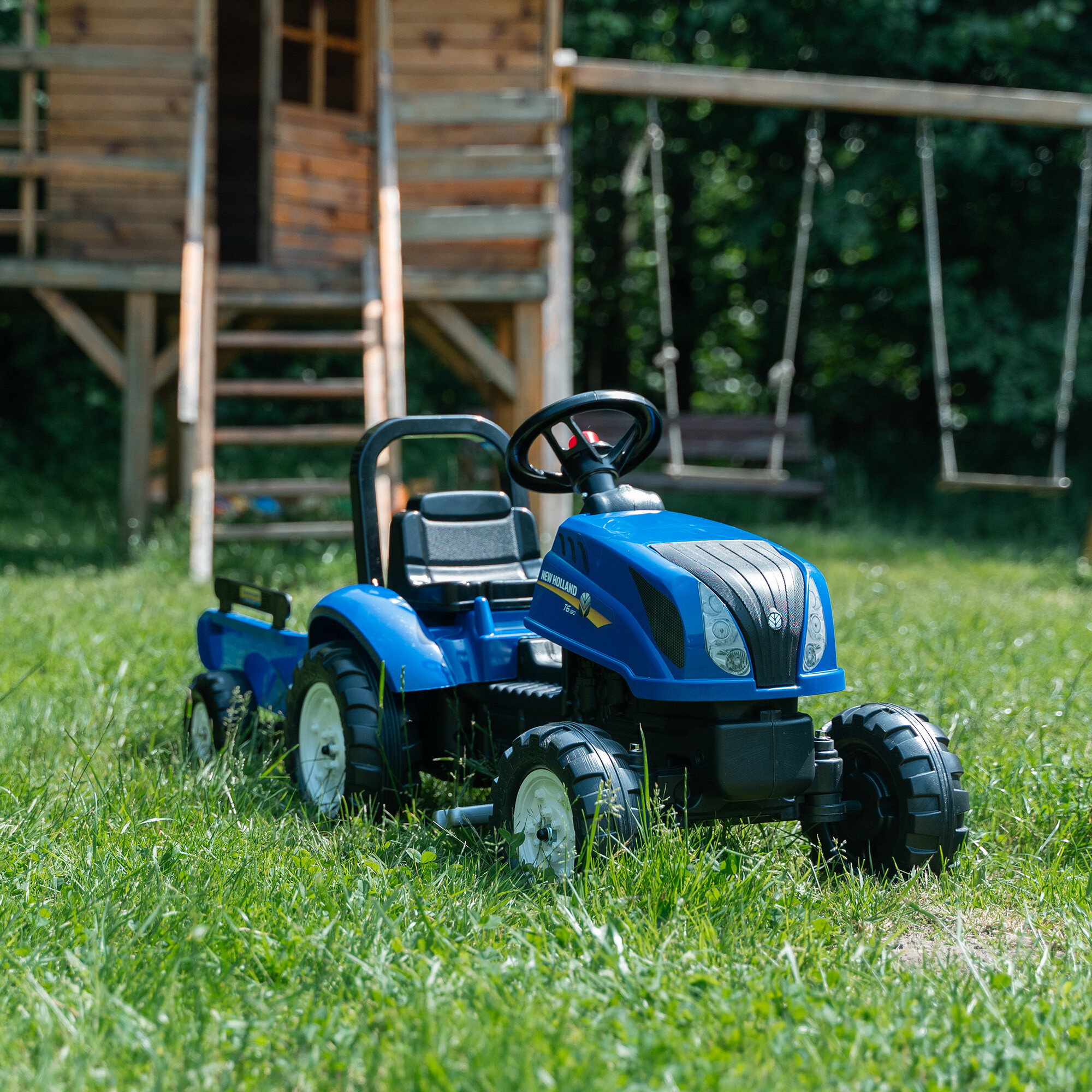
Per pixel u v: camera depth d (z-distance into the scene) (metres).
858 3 14.78
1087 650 6.57
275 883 3.14
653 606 3.27
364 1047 2.26
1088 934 2.97
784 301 18.31
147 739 4.94
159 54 9.92
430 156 10.06
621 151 17.80
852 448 17.73
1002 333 15.38
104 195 10.35
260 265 10.29
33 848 3.34
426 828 3.82
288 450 17.45
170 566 8.90
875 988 2.62
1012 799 3.96
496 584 4.08
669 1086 2.10
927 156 9.82
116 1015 2.36
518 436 3.88
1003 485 9.29
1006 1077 2.23
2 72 16.11
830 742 3.50
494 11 10.23
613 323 19.06
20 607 7.41
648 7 16.56
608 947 2.64
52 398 16.78
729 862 3.09
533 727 3.71
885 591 8.99
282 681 4.66
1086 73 15.30
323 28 11.15
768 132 15.18
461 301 10.26
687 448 15.34
